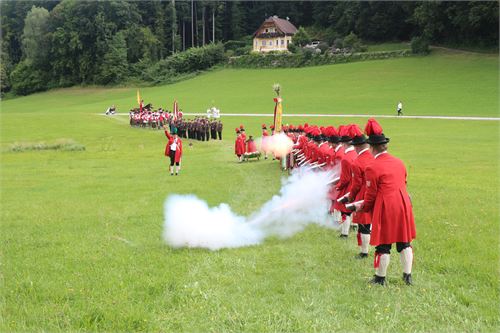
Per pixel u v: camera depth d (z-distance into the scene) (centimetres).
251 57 10956
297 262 821
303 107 6394
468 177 1780
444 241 920
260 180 1805
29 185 1895
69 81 12231
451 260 802
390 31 10838
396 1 10381
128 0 12781
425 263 802
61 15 12350
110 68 11838
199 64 11538
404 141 3244
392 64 8838
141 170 2325
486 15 8131
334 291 686
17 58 13750
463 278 729
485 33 8738
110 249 911
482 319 592
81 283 723
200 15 14225
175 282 721
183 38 14025
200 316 611
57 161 2805
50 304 648
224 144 3775
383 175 716
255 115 5894
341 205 966
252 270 780
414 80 7512
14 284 724
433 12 8831
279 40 11950
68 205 1420
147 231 1048
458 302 644
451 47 9169
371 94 6944
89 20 12112
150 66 12131
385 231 707
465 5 8444
